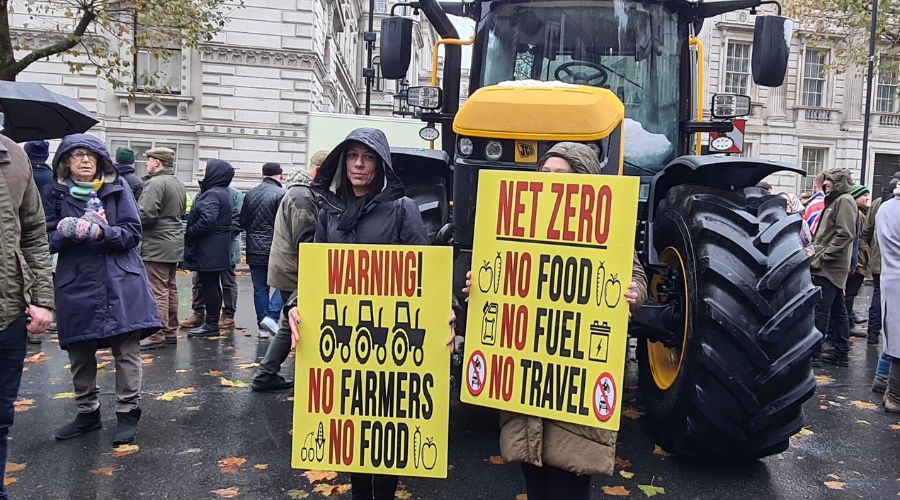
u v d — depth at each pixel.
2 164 2.97
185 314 9.32
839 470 3.92
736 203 3.79
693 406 3.57
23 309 3.04
